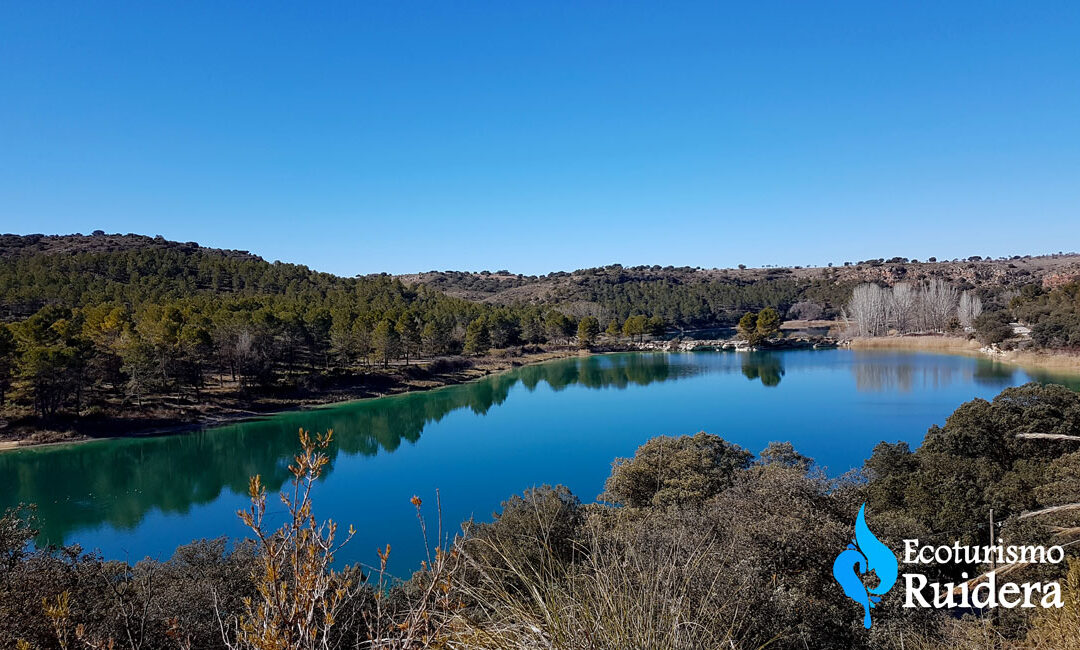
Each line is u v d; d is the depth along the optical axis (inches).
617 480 994.7
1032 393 956.0
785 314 6186.0
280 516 737.0
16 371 1865.2
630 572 151.3
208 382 2536.9
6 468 1556.3
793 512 584.7
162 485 1424.7
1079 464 720.3
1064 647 236.8
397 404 2581.2
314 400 2532.0
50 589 291.9
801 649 296.7
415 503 131.5
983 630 310.5
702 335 5629.9
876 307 4864.7
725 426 2031.3
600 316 5629.9
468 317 4515.3
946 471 847.1
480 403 2620.6
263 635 97.7
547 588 137.5
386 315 3563.0
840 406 2308.1
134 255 4753.9
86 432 1860.2
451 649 120.1
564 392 2930.6
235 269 5088.6
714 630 157.8
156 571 445.7
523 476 1489.9
